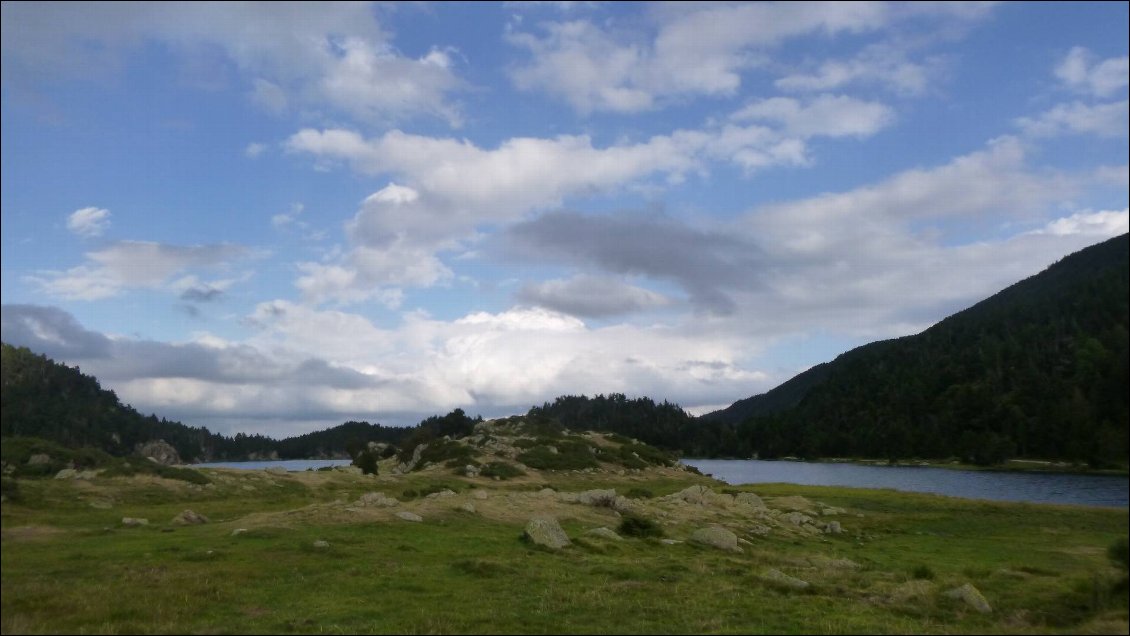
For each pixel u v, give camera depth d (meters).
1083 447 157.12
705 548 42.59
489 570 28.58
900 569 38.38
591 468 129.62
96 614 20.22
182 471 81.62
